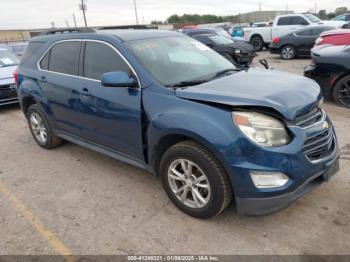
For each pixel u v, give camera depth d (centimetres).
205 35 1347
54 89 441
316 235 290
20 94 521
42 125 511
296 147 266
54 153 505
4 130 646
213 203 294
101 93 369
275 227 303
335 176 383
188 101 296
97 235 306
